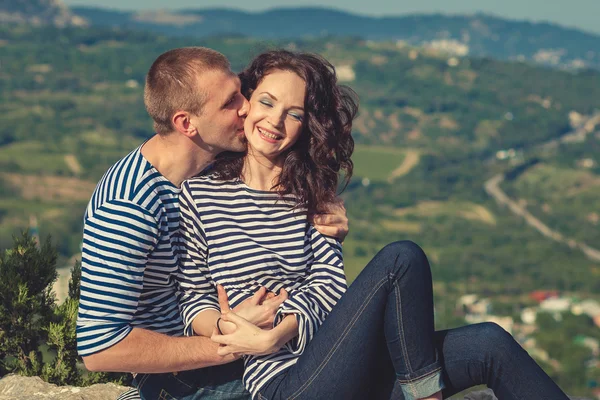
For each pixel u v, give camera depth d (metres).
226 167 3.08
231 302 3.00
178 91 2.89
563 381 57.34
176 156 3.01
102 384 4.05
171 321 3.08
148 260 2.94
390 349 2.90
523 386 2.90
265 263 3.02
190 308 3.04
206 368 3.07
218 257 3.02
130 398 3.31
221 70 2.96
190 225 3.03
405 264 2.83
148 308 3.03
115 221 2.81
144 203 2.88
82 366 4.34
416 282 2.85
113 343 2.82
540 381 2.89
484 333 2.94
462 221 151.25
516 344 2.94
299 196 3.12
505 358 2.90
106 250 2.80
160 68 2.93
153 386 3.13
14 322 4.09
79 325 2.83
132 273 2.84
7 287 4.05
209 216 3.02
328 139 3.13
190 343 2.93
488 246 132.75
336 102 3.17
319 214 3.17
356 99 3.24
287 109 3.03
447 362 2.94
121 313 2.83
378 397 3.04
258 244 3.04
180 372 3.08
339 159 3.25
